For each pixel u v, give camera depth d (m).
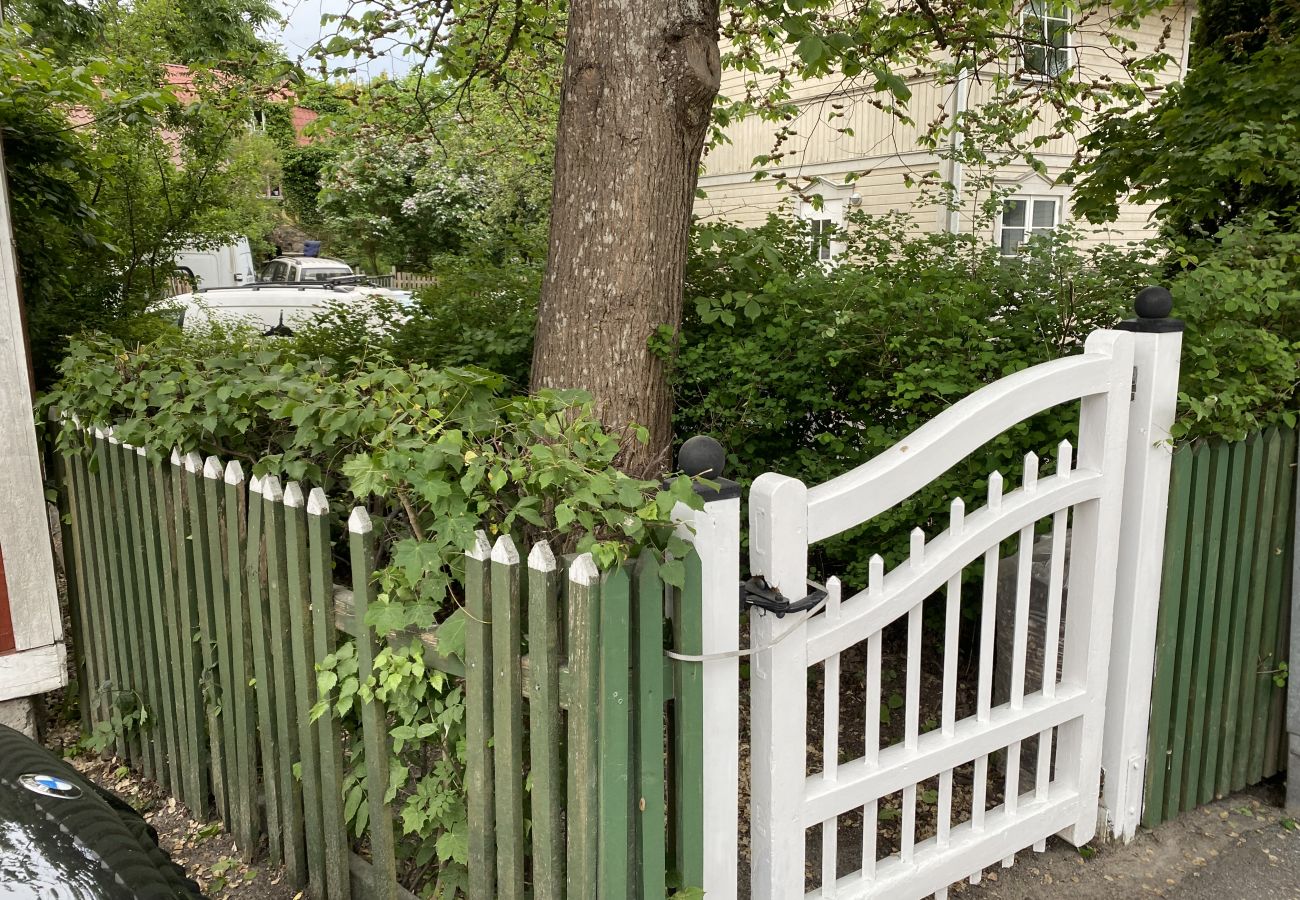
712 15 3.99
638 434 2.28
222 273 16.75
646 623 1.95
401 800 2.71
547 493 2.12
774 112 7.45
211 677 3.06
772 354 4.42
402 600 2.25
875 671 2.49
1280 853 3.12
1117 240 13.21
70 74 5.55
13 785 2.16
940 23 6.56
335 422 2.42
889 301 4.23
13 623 3.51
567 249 4.06
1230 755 3.40
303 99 7.11
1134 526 2.94
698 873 2.16
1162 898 2.88
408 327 5.75
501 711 2.07
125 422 3.24
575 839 2.02
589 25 3.93
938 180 7.25
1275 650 3.45
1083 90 7.04
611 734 1.93
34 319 6.42
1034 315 4.09
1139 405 2.89
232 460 2.88
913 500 3.85
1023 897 2.88
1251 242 4.03
